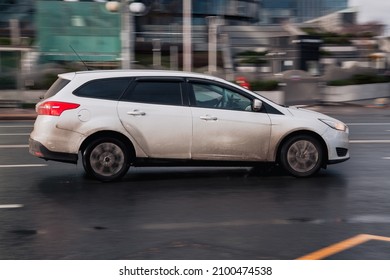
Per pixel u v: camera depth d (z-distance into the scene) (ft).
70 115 27.50
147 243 18.66
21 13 132.46
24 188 27.25
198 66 127.54
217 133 28.45
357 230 20.30
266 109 29.17
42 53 98.22
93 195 25.79
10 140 45.75
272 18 219.41
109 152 28.14
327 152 29.55
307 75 85.15
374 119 68.90
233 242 18.80
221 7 154.71
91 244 18.53
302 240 19.03
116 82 28.37
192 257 17.21
